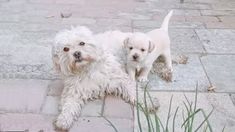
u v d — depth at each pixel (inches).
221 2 97.2
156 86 58.5
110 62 56.1
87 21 82.7
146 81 59.2
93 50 52.8
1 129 50.1
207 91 57.5
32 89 57.9
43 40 73.1
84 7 91.7
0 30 77.6
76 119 51.5
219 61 65.7
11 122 51.3
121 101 55.1
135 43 56.7
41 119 51.9
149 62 58.3
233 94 56.8
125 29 78.5
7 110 53.5
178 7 92.9
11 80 60.0
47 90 57.7
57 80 60.1
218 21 83.4
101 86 55.0
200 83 59.4
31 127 50.5
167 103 54.7
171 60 65.1
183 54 67.8
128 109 53.5
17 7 91.7
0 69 62.9
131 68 58.9
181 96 56.2
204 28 79.2
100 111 53.1
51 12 88.2
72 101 52.6
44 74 61.6
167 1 97.8
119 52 59.6
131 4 94.6
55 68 54.2
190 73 62.0
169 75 59.9
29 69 63.0
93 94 55.2
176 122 51.0
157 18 85.0
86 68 53.7
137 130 49.8
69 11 88.7
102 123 50.9
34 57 66.7
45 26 79.9
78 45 52.0
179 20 83.8
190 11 90.0
